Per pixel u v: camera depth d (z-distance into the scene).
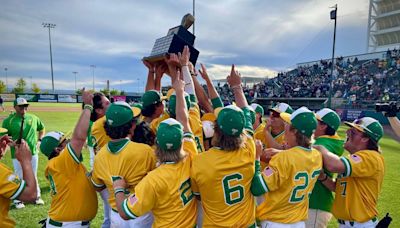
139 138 3.21
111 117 2.85
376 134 3.14
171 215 2.57
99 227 5.03
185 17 3.78
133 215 2.43
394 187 7.49
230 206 2.63
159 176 2.53
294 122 2.85
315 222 3.48
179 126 2.61
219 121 2.60
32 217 5.37
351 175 2.98
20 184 2.70
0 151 2.90
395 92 29.52
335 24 24.98
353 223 3.16
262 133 4.82
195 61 3.98
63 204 3.05
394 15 50.22
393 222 5.39
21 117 6.12
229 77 3.47
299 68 47.88
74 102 53.09
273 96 35.00
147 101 3.70
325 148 3.17
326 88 34.12
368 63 38.62
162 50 3.83
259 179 2.70
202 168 2.59
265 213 2.87
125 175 2.81
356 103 25.61
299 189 2.75
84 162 8.95
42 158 9.88
